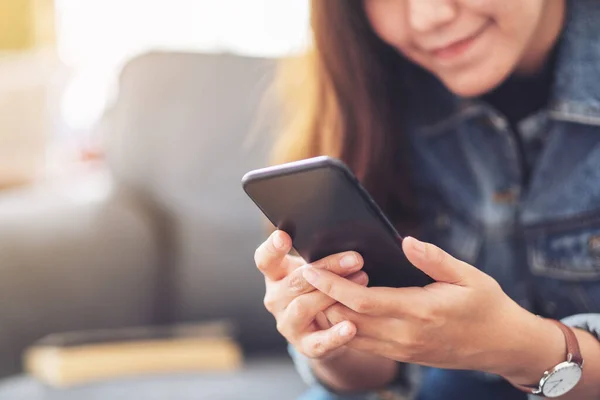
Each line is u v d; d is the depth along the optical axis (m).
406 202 1.13
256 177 0.67
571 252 1.00
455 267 0.71
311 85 1.11
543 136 1.02
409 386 1.05
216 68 1.55
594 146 0.97
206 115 1.53
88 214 1.43
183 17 2.15
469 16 0.85
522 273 1.04
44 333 1.35
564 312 1.02
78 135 2.05
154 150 1.52
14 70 1.97
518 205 1.04
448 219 1.10
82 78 2.13
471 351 0.75
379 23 0.94
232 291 1.48
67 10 2.21
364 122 1.10
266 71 1.54
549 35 0.97
